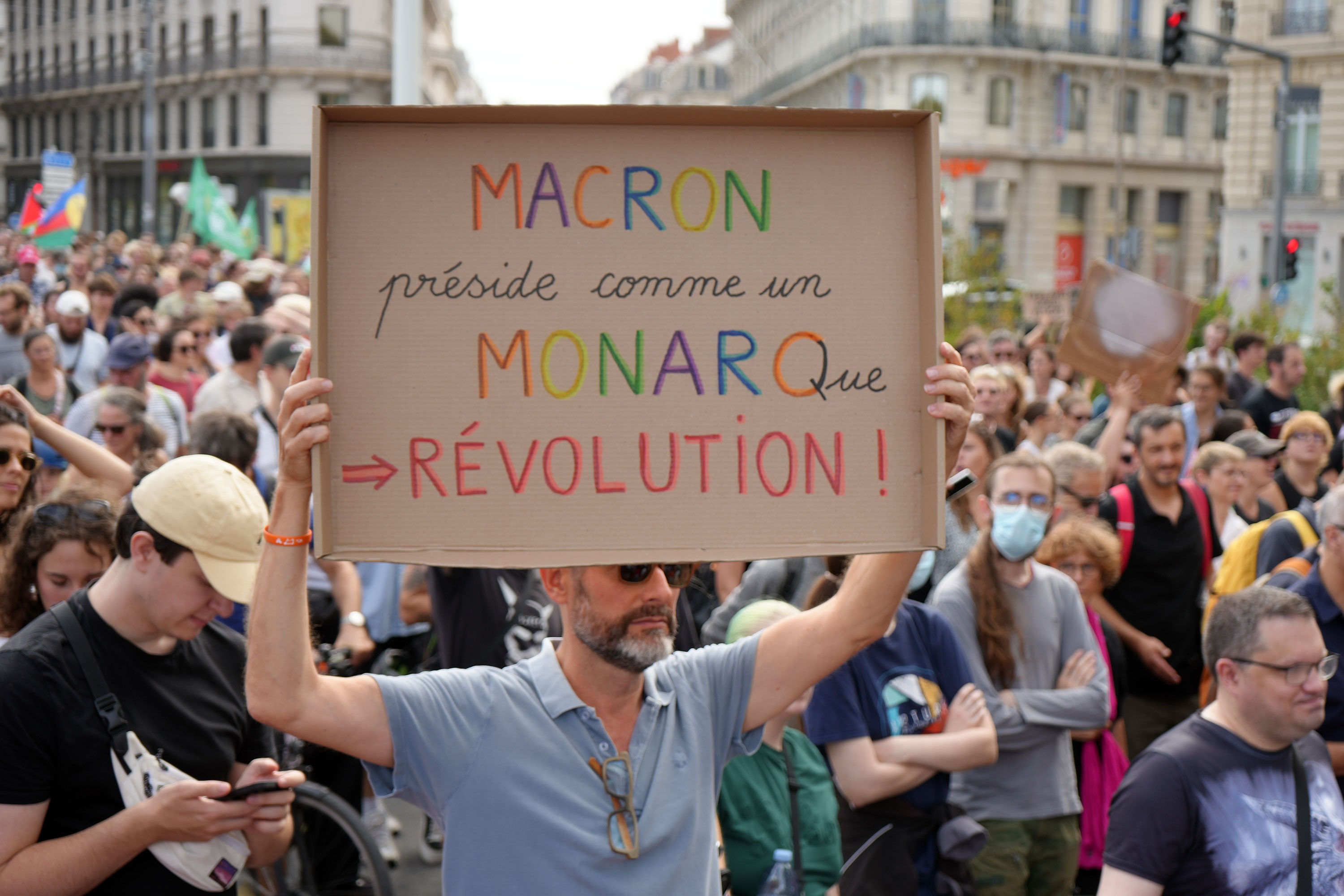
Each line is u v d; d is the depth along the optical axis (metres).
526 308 2.09
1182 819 3.03
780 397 2.12
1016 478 4.32
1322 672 3.03
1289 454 7.43
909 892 3.61
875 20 51.66
